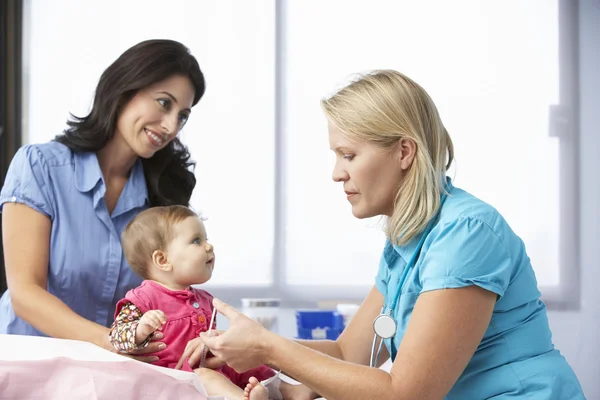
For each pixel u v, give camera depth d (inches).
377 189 49.5
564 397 47.3
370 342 59.0
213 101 129.3
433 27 133.3
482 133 134.0
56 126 123.6
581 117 134.5
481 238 46.0
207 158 129.0
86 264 68.4
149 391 42.7
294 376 44.7
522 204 134.0
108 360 43.5
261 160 130.0
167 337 59.3
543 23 134.3
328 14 132.1
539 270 134.1
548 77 134.4
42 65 123.6
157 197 75.9
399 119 48.4
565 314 133.0
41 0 124.0
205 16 129.0
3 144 121.8
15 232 65.4
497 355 47.6
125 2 126.1
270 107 130.5
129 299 60.0
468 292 44.5
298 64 131.3
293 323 125.8
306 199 130.6
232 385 54.2
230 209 129.2
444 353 43.2
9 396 40.2
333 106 49.9
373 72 51.4
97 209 69.7
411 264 50.0
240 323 46.1
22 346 44.9
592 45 134.4
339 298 130.0
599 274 133.1
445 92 133.7
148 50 68.8
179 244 63.0
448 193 50.2
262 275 129.3
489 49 133.8
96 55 124.9
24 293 62.2
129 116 69.4
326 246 130.4
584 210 134.1
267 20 130.6
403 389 42.4
